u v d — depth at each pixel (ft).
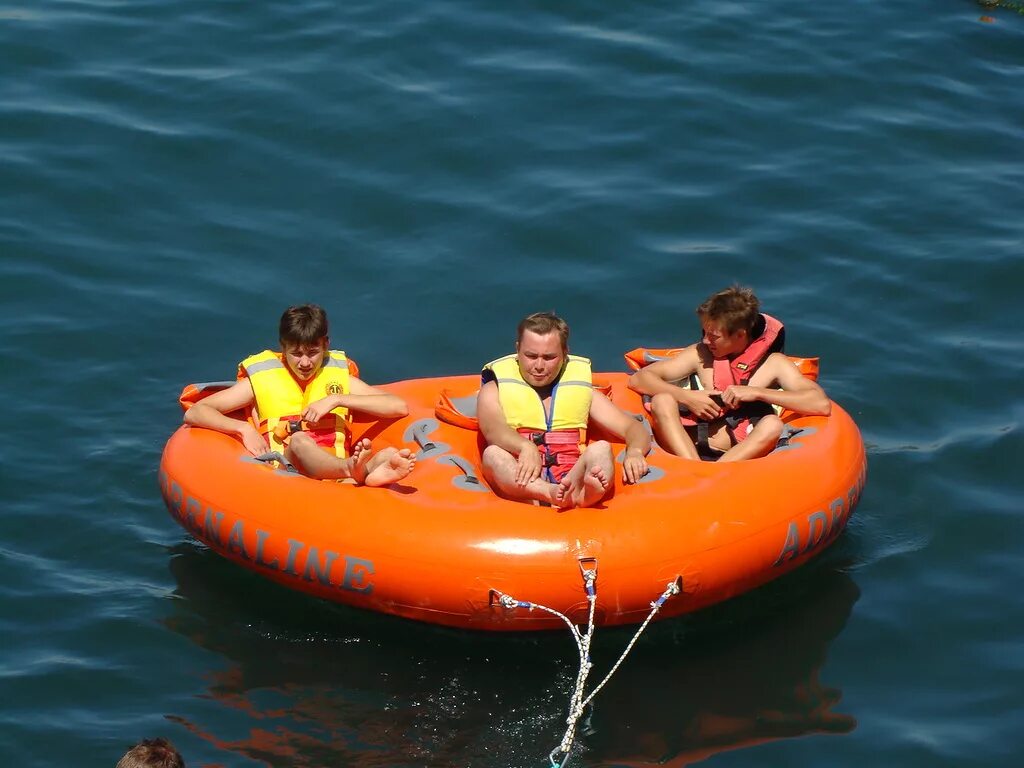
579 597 58.59
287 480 62.75
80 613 62.39
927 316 87.51
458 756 54.85
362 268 90.07
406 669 59.98
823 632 62.95
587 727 56.59
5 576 64.18
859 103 109.81
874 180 100.89
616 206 96.17
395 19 116.78
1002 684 59.72
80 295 85.87
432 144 101.55
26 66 107.65
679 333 85.25
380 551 59.26
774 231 94.89
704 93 109.29
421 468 63.77
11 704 56.65
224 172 98.12
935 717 57.77
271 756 54.34
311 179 97.91
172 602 63.62
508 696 58.49
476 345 83.97
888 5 124.36
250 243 91.71
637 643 61.93
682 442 68.13
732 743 55.98
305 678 59.21
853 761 55.11
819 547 63.98
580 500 59.93
